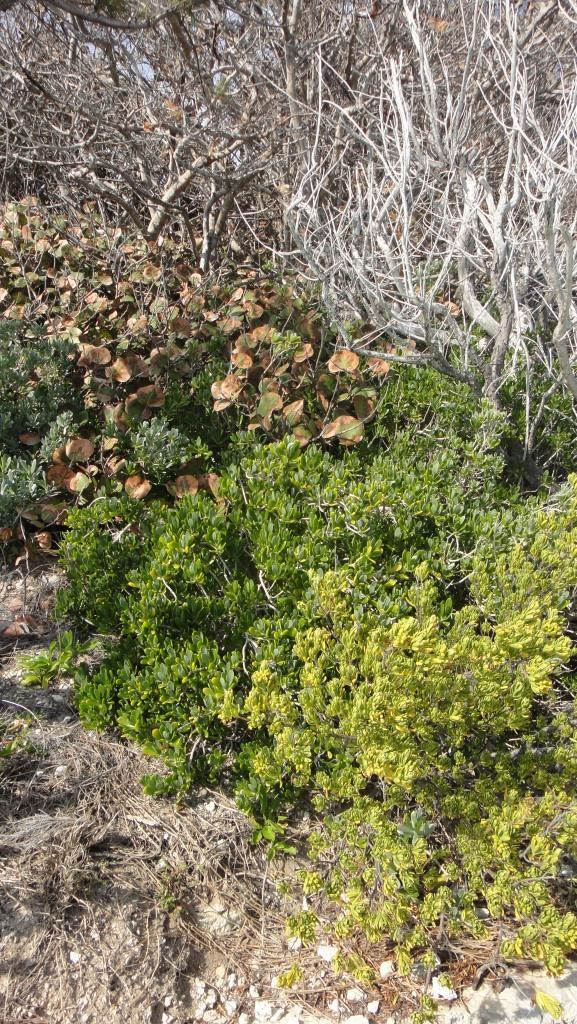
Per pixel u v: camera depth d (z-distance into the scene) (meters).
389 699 2.10
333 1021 2.21
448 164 3.50
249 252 6.23
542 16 4.76
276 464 3.28
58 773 2.65
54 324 4.23
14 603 3.39
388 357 3.74
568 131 3.22
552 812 2.22
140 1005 2.20
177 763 2.57
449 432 3.88
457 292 4.38
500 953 2.29
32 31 5.86
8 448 3.75
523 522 3.13
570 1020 2.20
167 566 2.82
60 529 3.79
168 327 4.16
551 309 3.62
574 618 3.15
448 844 2.44
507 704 2.23
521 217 3.81
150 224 5.52
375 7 5.27
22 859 2.38
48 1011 2.15
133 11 3.62
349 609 2.54
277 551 2.89
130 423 3.74
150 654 2.72
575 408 4.20
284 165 5.68
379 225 3.71
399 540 3.08
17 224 5.06
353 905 2.08
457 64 5.21
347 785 2.26
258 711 2.24
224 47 5.95
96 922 2.30
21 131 5.58
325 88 5.55
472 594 2.75
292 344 3.98
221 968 2.33
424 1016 2.03
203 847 2.52
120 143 5.39
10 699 2.92
